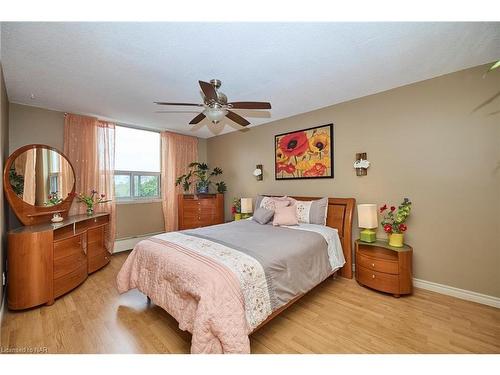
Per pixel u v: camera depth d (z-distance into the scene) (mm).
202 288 1428
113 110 3273
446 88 2316
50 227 2408
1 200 2027
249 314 1507
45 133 3133
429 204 2436
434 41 1761
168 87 2557
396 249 2348
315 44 1789
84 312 2078
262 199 3771
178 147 4621
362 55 1958
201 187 4688
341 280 2803
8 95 2666
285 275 1875
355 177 2990
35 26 1521
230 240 2236
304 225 2990
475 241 2182
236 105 2119
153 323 1910
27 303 2068
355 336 1730
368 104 2861
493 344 1616
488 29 1614
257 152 4254
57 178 3031
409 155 2557
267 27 1581
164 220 4457
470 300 2199
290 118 3719
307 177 3486
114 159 3719
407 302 2221
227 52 1886
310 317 1992
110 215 3662
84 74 2225
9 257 2064
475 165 2174
